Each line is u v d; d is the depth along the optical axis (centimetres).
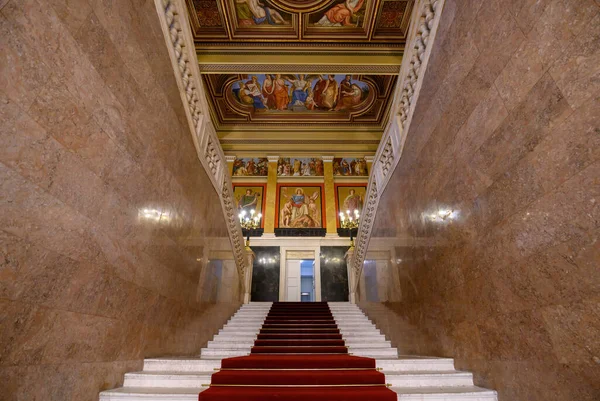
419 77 367
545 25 185
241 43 909
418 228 394
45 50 171
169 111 330
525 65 204
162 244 326
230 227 659
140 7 265
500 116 230
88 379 217
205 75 1087
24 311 167
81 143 203
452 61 293
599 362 163
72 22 190
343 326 629
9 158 153
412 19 369
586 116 162
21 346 165
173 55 329
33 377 172
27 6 159
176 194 359
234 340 514
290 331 593
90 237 215
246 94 1216
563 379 185
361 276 770
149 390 258
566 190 176
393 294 502
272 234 1251
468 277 282
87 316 216
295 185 1359
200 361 322
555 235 186
